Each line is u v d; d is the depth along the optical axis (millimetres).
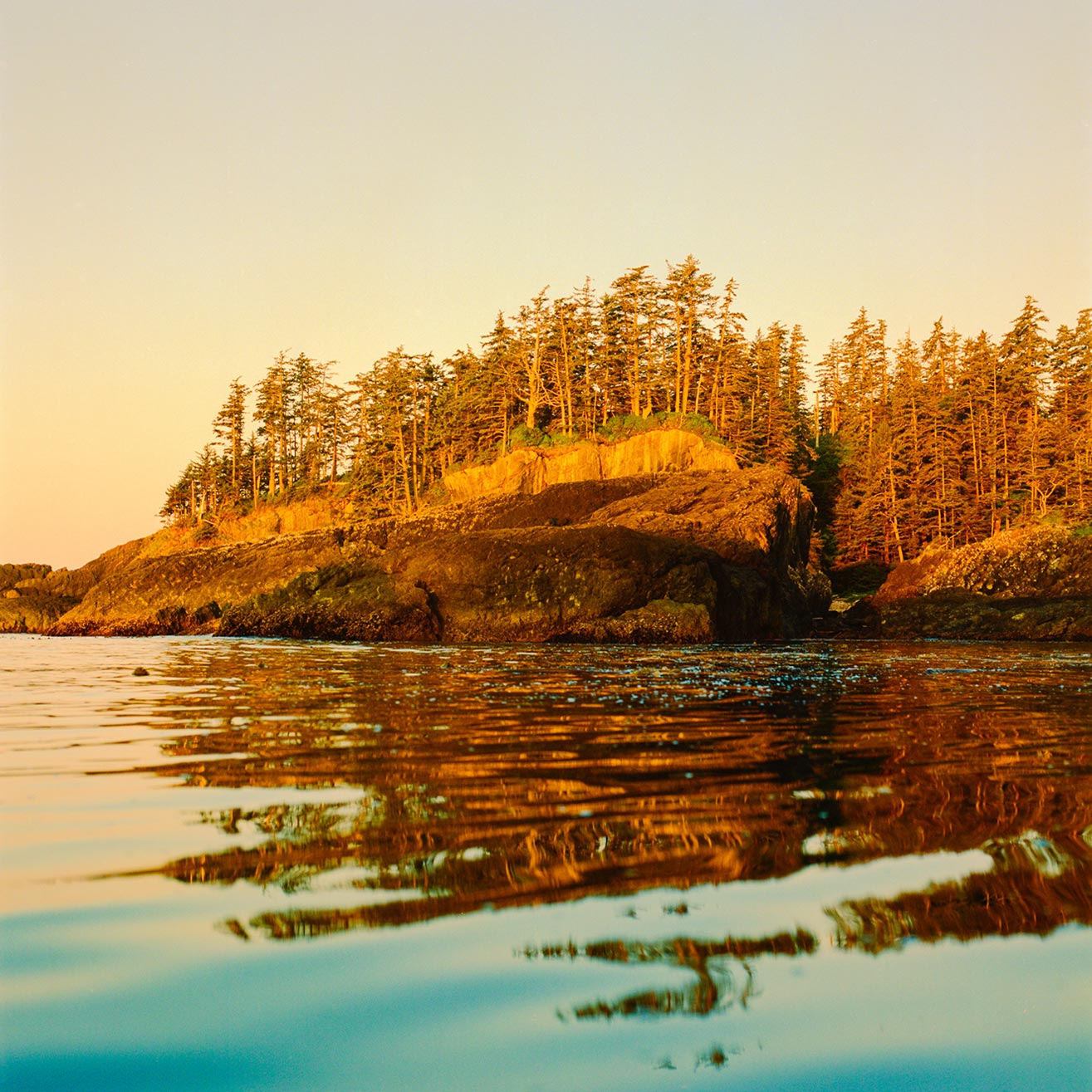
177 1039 2168
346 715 9195
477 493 67000
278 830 4266
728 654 23547
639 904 3174
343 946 2758
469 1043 2158
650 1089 1960
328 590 35344
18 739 7387
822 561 77500
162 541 85625
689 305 76375
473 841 4055
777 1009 2363
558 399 77562
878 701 11109
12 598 56188
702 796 5152
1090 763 6402
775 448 77062
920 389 86125
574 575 32375
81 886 3355
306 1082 1974
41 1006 2348
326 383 95062
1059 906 3178
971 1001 2430
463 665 17750
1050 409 81562
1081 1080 2008
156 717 9023
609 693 11742
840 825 4410
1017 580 46062
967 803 4977
